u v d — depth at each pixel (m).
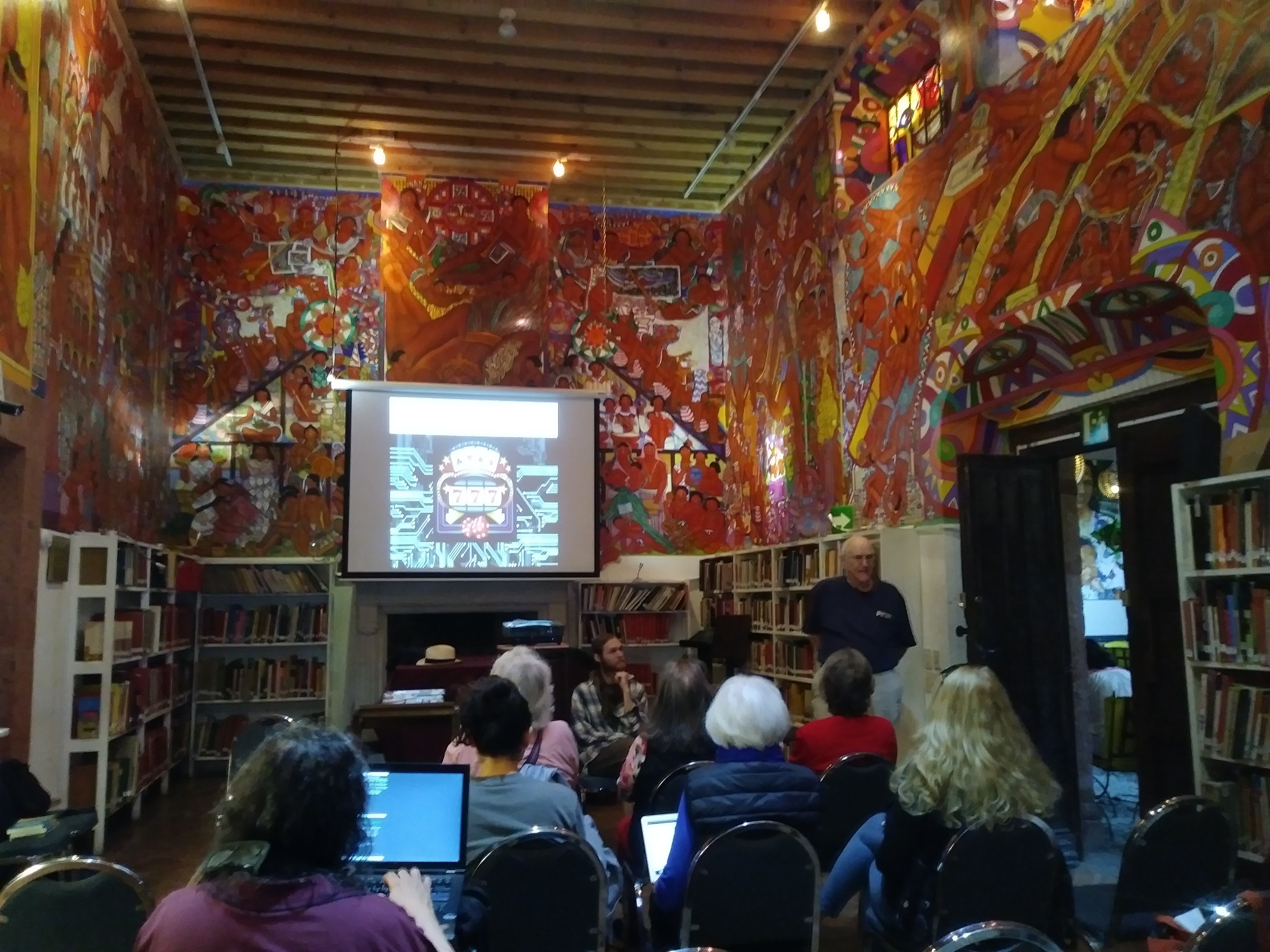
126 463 7.14
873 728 3.74
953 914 2.44
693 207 10.46
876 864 2.63
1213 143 4.16
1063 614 5.82
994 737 2.47
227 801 1.58
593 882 2.51
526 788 2.69
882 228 7.09
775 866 2.65
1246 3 4.01
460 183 9.55
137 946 1.48
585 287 10.15
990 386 6.17
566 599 9.40
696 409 10.21
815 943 2.71
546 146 9.20
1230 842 2.75
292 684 8.30
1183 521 4.03
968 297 5.95
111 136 6.57
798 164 8.61
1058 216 5.16
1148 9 4.58
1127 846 2.69
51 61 5.16
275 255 9.44
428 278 9.34
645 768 3.61
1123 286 4.68
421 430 8.83
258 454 9.15
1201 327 4.69
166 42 7.29
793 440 8.59
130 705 5.98
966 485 5.70
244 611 8.28
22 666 4.72
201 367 9.15
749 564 8.70
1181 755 4.80
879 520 7.02
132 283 7.26
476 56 7.60
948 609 6.13
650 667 9.62
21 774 3.89
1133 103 4.66
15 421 4.62
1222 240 4.10
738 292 10.05
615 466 9.95
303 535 9.10
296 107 8.40
